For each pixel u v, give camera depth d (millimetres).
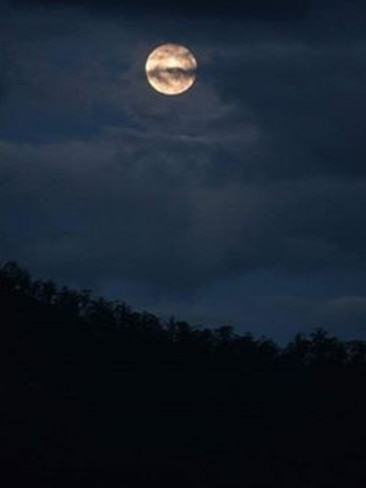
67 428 62219
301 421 66000
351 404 67125
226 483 60375
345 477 61344
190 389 68812
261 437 64750
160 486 58188
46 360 68750
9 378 66062
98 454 59625
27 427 61000
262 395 68438
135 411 66500
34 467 56031
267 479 61031
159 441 63438
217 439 64625
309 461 62469
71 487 55625
